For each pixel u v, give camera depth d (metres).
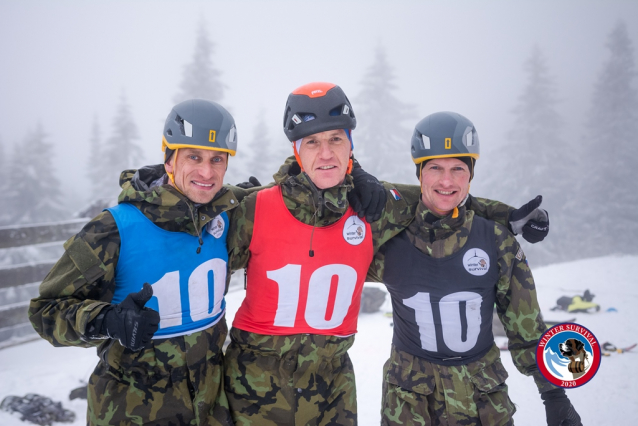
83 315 1.88
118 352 2.20
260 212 2.50
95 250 2.09
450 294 2.55
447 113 2.58
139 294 1.83
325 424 2.47
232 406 2.47
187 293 2.28
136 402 2.20
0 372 5.11
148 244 2.20
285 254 2.47
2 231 6.52
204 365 2.34
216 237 2.41
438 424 2.48
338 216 2.53
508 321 2.62
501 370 2.61
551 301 9.94
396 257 2.65
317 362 2.46
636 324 7.62
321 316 2.49
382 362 5.83
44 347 6.02
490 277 2.55
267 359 2.47
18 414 4.11
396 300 2.68
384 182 2.85
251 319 2.53
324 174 2.43
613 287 11.51
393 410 2.53
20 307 6.43
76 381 4.80
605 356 6.11
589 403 4.78
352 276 2.55
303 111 2.41
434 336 2.56
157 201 2.20
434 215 2.60
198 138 2.21
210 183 2.28
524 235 2.64
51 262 6.83
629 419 4.42
